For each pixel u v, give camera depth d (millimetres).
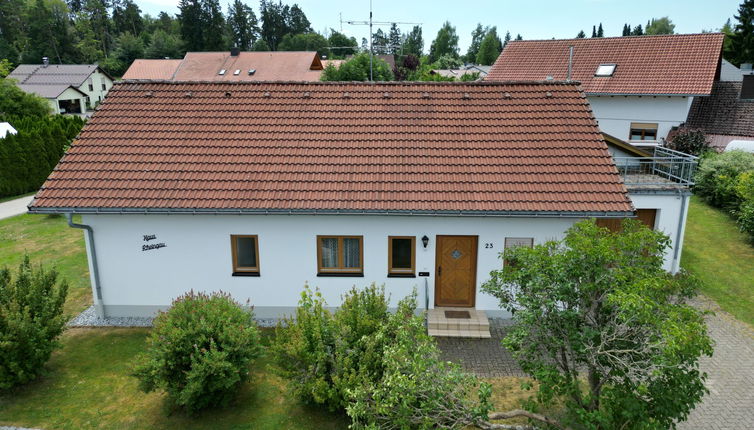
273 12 116750
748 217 18094
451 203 11664
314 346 9133
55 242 19516
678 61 27078
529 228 12000
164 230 12422
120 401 9898
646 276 6977
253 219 12242
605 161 12523
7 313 9781
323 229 12242
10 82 44031
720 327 12766
